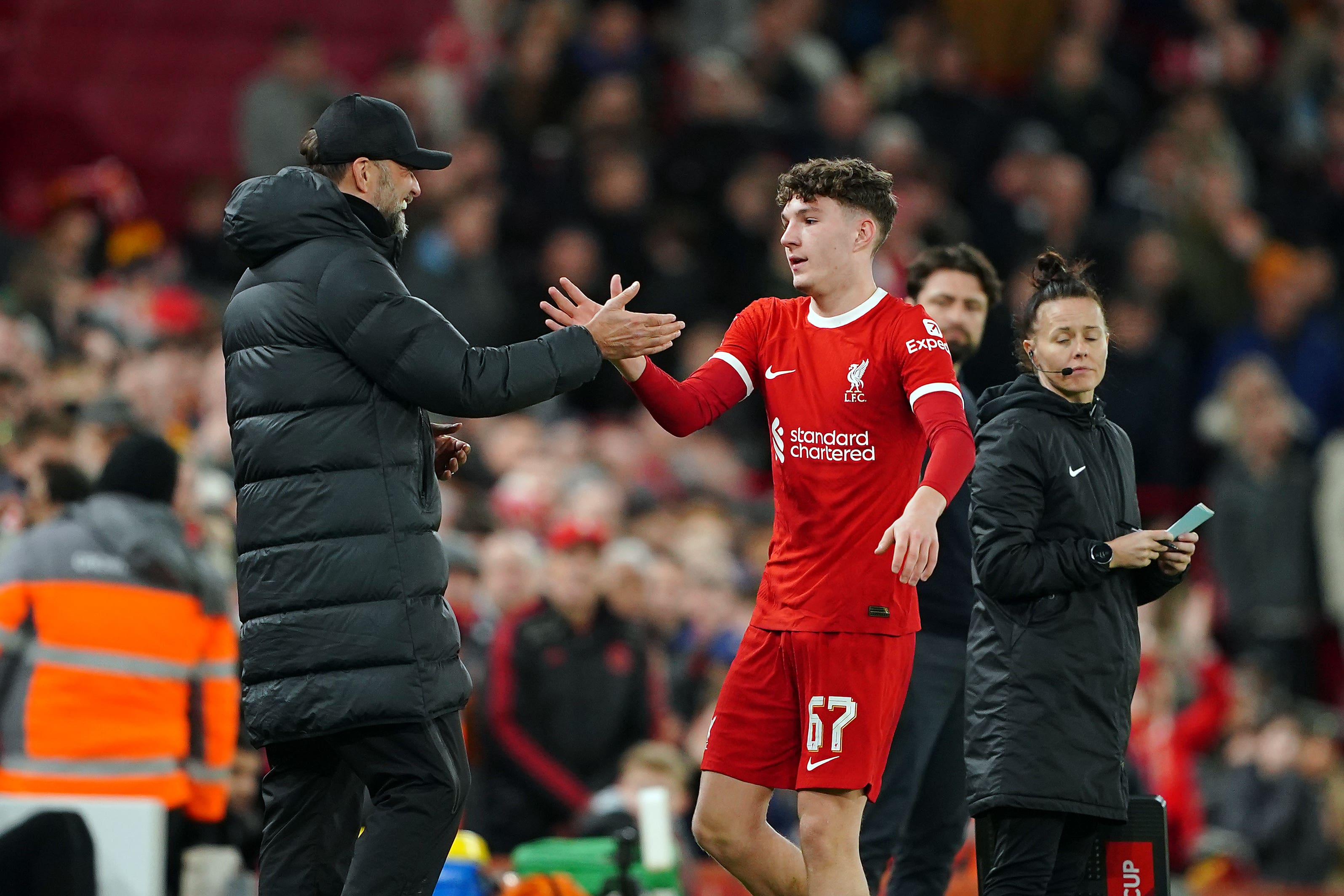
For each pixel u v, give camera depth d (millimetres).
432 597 14859
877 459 15180
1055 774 15156
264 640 14641
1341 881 35375
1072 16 56438
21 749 20547
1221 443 45250
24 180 49781
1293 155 55188
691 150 48719
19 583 20672
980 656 15688
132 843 19375
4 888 19109
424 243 43438
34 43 52250
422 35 56969
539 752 26875
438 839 14648
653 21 55812
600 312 15352
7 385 28641
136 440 21469
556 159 47656
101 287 38438
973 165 51031
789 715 15523
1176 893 32688
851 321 15398
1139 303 45531
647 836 21484
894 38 54344
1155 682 35250
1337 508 41375
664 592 32062
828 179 15406
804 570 15336
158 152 52125
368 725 14445
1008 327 36406
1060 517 15656
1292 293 47844
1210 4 59344
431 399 14609
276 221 14984
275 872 15328
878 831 18188
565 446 38188
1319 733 36188
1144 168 52094
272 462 14719
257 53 54531
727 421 44719
